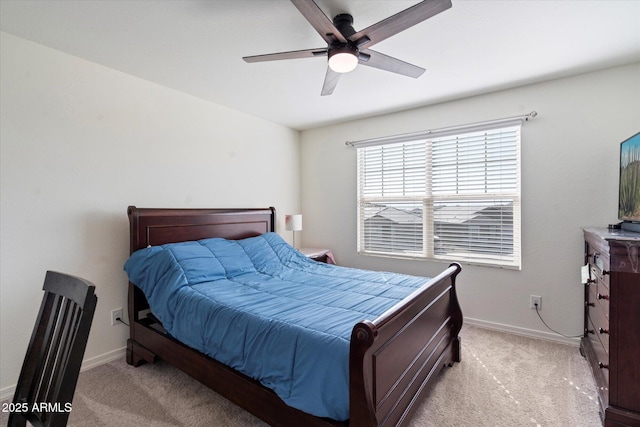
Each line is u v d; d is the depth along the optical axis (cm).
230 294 201
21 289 198
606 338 172
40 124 205
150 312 246
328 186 403
